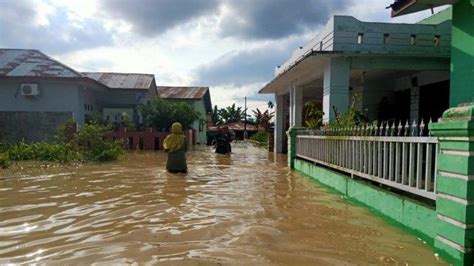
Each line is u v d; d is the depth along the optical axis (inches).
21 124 720.3
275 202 225.1
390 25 397.7
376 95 557.0
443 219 129.1
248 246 142.5
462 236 118.0
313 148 348.8
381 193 189.3
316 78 482.6
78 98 738.2
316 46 465.7
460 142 120.4
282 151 740.7
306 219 183.9
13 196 239.8
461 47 268.7
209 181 314.3
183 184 295.3
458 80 272.1
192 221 178.5
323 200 231.8
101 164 452.8
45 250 136.9
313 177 332.8
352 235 157.3
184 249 138.4
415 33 398.9
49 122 727.1
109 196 241.1
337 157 275.3
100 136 522.3
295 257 131.0
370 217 188.1
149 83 949.2
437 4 275.3
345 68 392.8
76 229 164.9
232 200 230.5
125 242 146.5
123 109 889.5
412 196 172.1
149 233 158.7
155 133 752.3
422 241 147.6
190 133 966.4
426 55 383.6
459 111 120.3
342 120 304.8
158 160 514.3
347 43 395.2
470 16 258.2
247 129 2022.6
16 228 166.1
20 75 702.5
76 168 403.9
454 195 123.0
